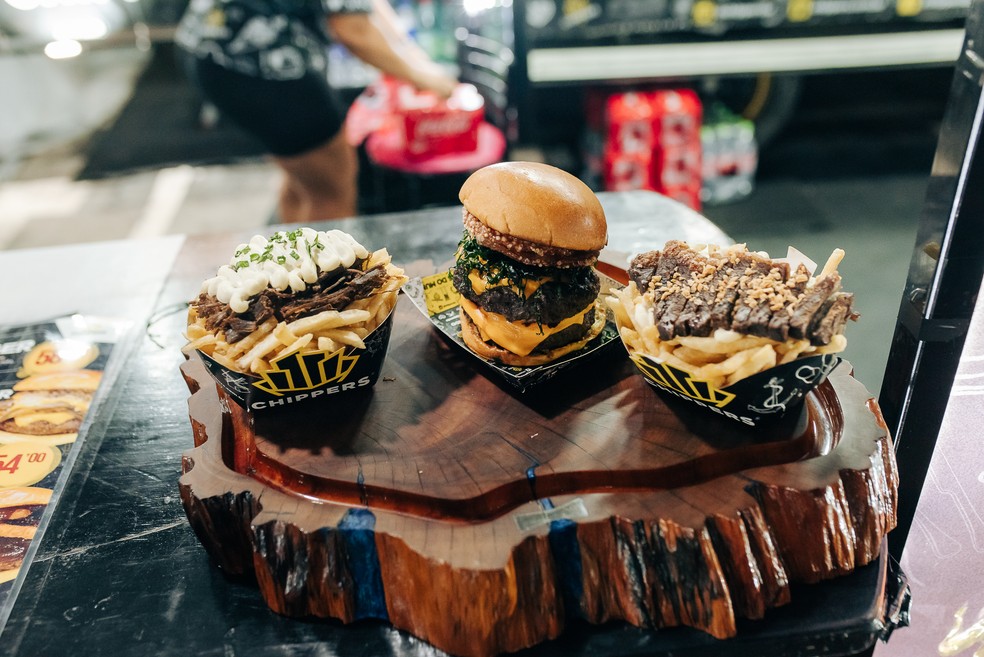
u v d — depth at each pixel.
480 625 0.41
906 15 1.57
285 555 0.44
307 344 0.49
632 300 0.52
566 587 0.45
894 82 1.97
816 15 1.55
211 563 0.48
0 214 1.69
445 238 0.84
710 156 1.70
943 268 0.42
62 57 2.11
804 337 0.43
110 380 0.66
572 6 1.49
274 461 0.49
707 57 1.58
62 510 0.52
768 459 0.48
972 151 0.39
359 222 0.89
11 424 0.60
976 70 0.38
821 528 0.44
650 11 1.51
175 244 0.89
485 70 1.54
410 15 1.56
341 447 0.49
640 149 1.59
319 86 1.21
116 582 0.47
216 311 0.50
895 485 0.47
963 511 0.48
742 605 0.43
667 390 0.51
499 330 0.55
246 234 0.90
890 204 1.68
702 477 0.48
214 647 0.43
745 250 0.51
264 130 1.23
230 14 1.13
